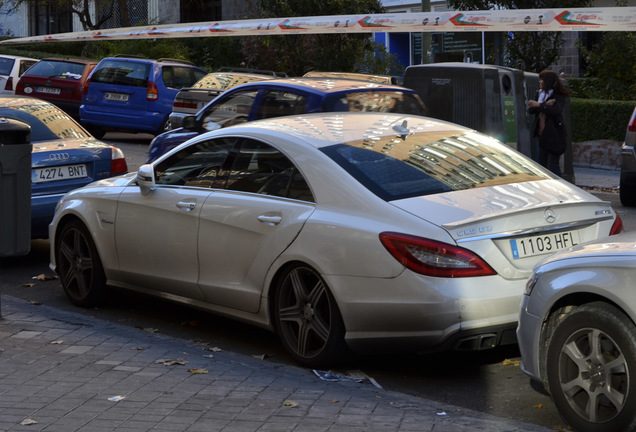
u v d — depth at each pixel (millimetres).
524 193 7234
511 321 6688
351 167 7328
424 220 6734
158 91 26391
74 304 9641
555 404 5938
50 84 28578
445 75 16312
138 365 6949
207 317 9227
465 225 6664
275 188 7664
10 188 8305
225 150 8258
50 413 5855
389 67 32250
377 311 6770
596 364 5664
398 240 6684
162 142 14445
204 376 6703
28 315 8469
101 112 27078
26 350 7316
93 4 48000
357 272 6848
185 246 8250
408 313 6645
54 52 44875
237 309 7887
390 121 8430
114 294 9711
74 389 6355
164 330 8734
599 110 22672
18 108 12320
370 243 6801
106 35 28250
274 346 8227
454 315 6527
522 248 6816
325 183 7301
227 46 38719
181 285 8344
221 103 13500
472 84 16016
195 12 46125
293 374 6930
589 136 22953
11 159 8273
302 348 7312
